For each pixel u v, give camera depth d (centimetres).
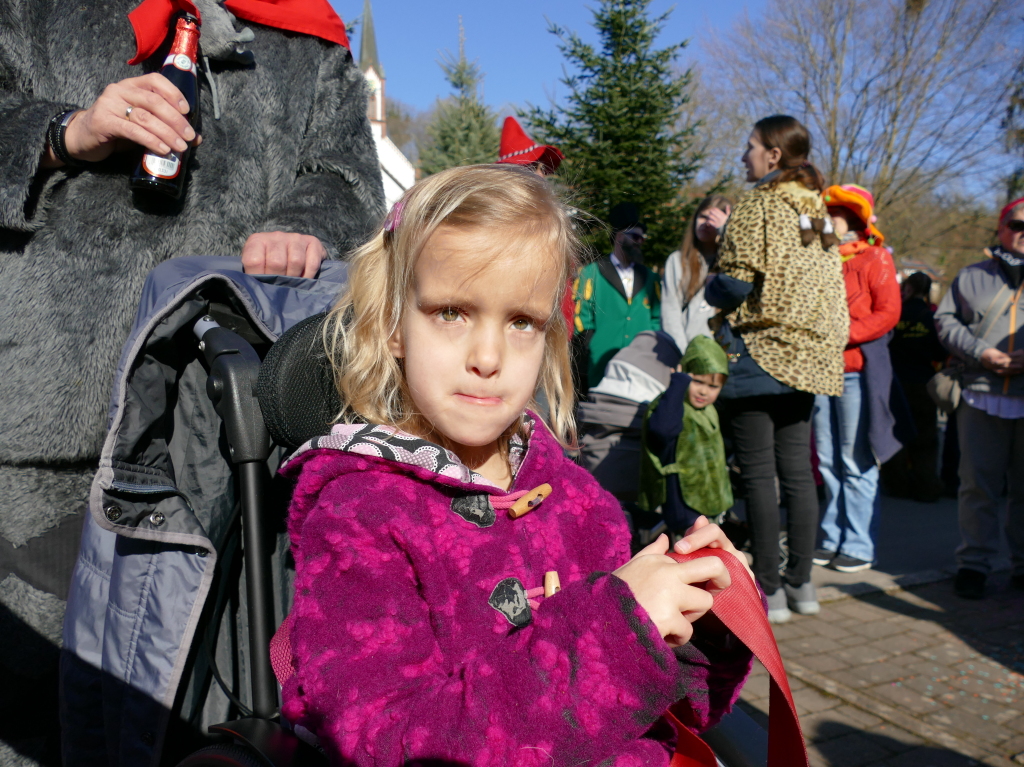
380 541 86
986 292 372
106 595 118
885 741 247
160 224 145
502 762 74
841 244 399
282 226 149
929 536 502
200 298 114
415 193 94
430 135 1528
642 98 862
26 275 141
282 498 120
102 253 142
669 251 891
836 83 1652
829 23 1611
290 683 88
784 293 287
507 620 89
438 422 90
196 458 117
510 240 86
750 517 322
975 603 371
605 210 851
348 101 172
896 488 636
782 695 86
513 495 99
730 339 302
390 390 99
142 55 146
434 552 88
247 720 98
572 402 119
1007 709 267
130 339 108
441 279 87
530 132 898
